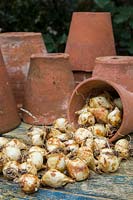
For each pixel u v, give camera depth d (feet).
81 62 3.01
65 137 2.13
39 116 2.60
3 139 2.09
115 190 1.77
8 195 1.75
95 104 2.30
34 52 2.82
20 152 1.97
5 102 2.48
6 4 4.41
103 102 2.30
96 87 2.38
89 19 3.01
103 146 2.03
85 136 2.10
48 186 1.80
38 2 4.41
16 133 2.47
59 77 2.58
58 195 1.73
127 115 2.15
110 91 2.39
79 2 4.45
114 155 1.95
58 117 2.60
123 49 4.18
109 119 2.22
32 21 4.42
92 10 4.35
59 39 4.22
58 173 1.78
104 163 1.90
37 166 1.90
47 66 2.57
